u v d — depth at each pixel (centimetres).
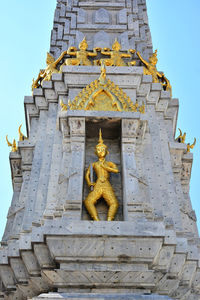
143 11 2853
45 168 1812
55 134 1902
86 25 2611
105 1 2825
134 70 2108
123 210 1667
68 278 1395
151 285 1398
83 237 1433
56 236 1430
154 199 1706
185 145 2048
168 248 1497
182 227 1678
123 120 1842
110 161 1878
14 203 1914
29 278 1474
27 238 1509
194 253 1574
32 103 2170
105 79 1981
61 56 2327
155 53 2423
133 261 1425
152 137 1962
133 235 1430
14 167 2034
